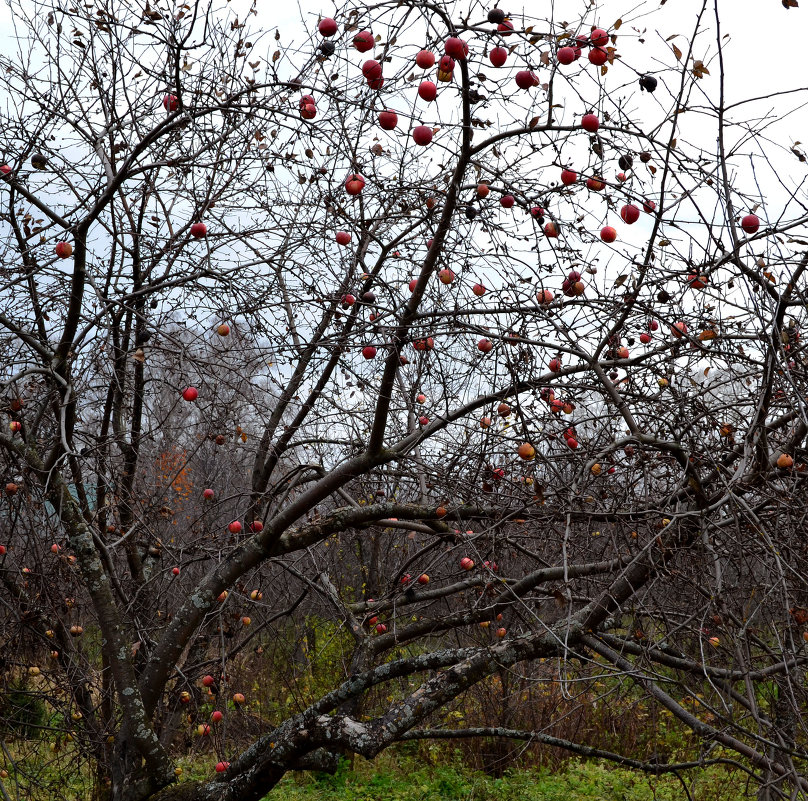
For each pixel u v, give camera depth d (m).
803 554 3.36
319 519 4.97
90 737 5.01
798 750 3.42
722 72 2.76
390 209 4.27
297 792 7.63
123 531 5.47
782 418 3.33
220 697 5.53
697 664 3.93
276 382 4.09
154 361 4.59
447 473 4.07
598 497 3.61
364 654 4.93
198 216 4.26
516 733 4.58
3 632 4.79
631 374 3.75
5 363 4.23
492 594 4.04
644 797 7.11
